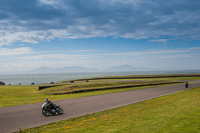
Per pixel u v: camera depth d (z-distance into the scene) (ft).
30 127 30.14
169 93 81.66
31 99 66.74
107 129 27.50
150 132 24.97
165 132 24.63
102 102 57.21
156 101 57.47
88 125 30.58
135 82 153.28
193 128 26.04
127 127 28.09
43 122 33.35
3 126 30.78
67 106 50.37
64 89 107.55
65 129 28.35
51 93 91.04
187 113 36.86
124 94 80.12
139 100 60.85
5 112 42.19
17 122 33.32
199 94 74.38
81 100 62.13
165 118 33.06
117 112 41.47
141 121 31.68
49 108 39.27
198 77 251.60
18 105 52.11
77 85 120.37
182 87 115.96
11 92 102.89
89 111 43.14
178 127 26.73
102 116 37.65
